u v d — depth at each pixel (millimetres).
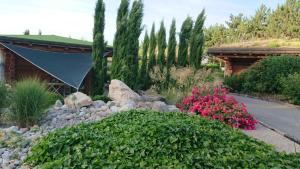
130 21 12820
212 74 12656
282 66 18031
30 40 14805
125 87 10336
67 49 16438
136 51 13141
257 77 19516
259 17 46812
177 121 5797
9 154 5398
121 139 4953
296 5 42406
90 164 4316
